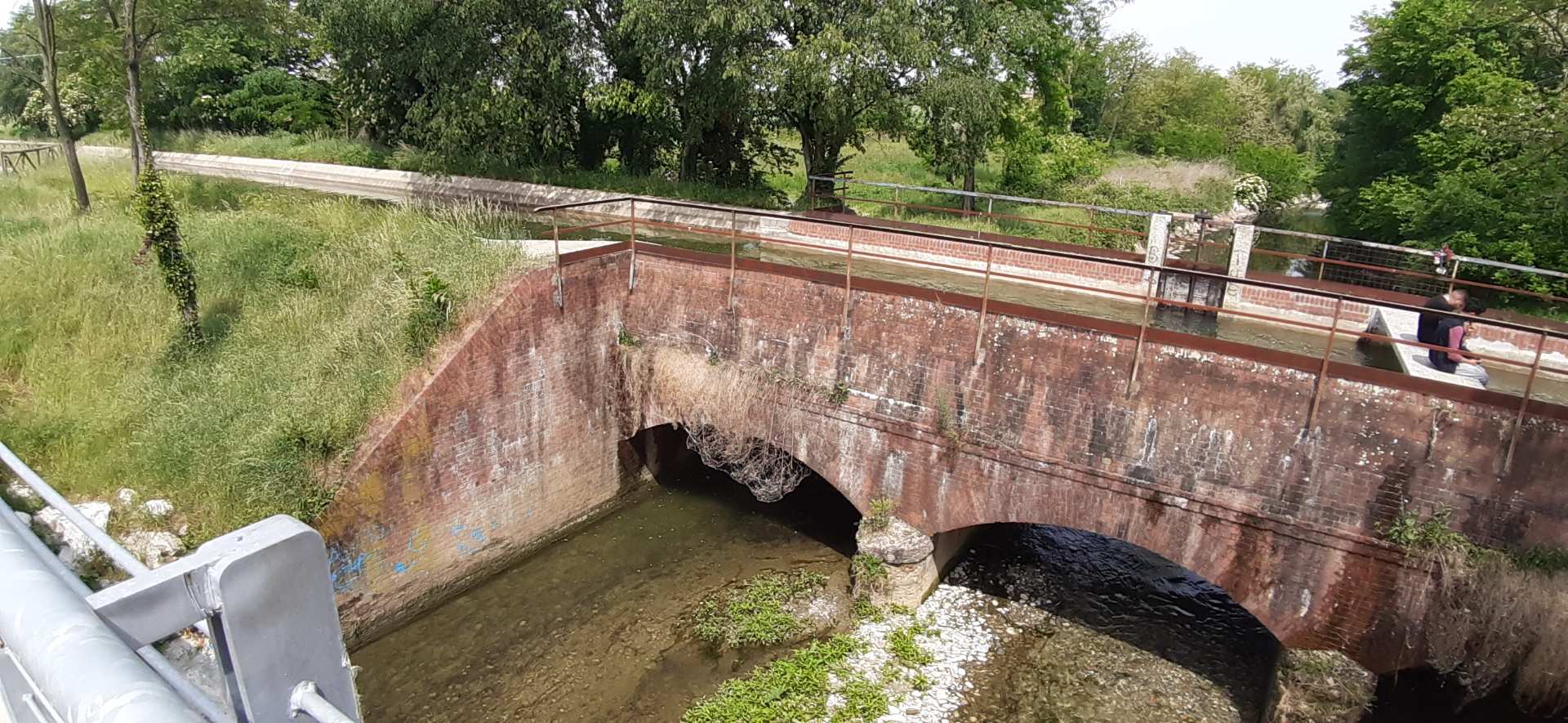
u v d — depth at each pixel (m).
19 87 38.91
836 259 18.06
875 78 20.05
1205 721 10.55
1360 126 27.92
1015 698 10.91
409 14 22.66
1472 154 21.52
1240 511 9.90
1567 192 18.22
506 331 12.79
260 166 30.77
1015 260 16.91
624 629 12.21
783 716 10.55
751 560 13.89
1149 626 12.41
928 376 11.70
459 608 12.60
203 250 15.32
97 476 10.25
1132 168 32.84
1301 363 9.45
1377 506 9.24
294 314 13.46
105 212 17.59
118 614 1.78
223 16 20.89
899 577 12.28
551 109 24.28
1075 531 15.15
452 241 14.27
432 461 12.16
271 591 1.94
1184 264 15.61
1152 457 10.34
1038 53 27.41
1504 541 8.73
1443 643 9.01
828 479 12.88
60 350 12.36
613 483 15.35
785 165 32.34
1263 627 12.43
